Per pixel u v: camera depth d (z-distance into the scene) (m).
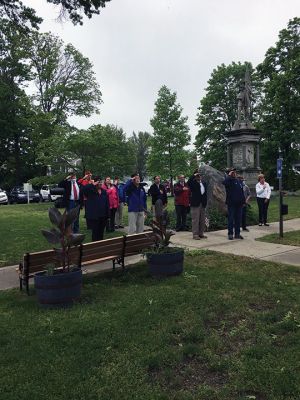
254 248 10.26
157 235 7.52
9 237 12.51
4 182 48.16
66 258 6.31
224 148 43.94
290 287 6.67
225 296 6.20
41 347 4.52
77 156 28.41
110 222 13.45
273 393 3.60
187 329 4.98
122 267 7.93
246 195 13.67
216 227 13.90
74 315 5.46
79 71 45.06
